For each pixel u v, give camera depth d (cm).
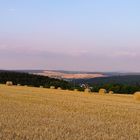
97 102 3612
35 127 1739
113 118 2239
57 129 1697
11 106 2756
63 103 3216
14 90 5428
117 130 1745
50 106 2867
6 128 1683
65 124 1872
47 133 1582
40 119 2041
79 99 3969
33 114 2270
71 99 3875
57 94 4841
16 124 1814
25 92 4947
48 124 1855
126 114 2502
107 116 2328
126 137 1570
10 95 4147
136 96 4556
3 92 4772
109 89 7544
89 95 5200
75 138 1488
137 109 2983
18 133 1557
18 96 3997
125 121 2112
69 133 1603
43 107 2762
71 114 2350
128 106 3297
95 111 2598
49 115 2258
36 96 4119
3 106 2731
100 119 2152
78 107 2862
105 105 3219
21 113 2292
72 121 2005
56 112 2438
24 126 1761
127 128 1828
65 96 4441
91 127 1806
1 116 2094
